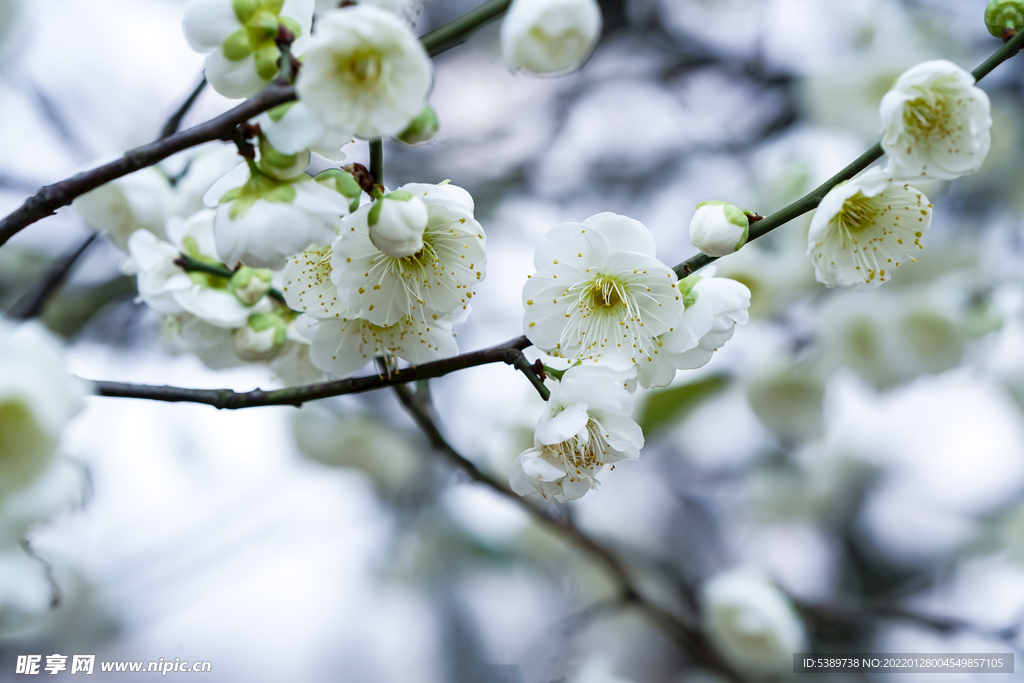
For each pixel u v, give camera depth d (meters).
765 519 0.93
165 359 0.69
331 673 0.79
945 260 0.74
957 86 0.56
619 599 0.70
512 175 0.85
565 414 0.55
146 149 0.53
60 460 0.55
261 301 0.59
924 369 0.74
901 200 0.57
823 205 0.56
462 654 0.75
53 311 0.69
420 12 0.61
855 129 0.78
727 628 0.71
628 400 0.55
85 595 0.71
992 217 0.78
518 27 0.56
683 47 0.88
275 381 0.62
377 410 0.83
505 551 0.86
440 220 0.56
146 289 0.59
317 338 0.57
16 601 0.57
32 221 0.54
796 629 0.71
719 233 0.55
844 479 0.91
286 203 0.54
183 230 0.59
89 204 0.61
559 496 0.56
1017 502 0.86
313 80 0.53
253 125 0.54
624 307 0.56
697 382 0.74
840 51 0.84
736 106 0.88
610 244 0.56
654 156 0.88
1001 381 0.81
